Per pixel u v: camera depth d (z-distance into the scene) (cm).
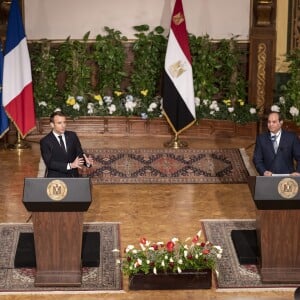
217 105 1728
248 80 1769
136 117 1736
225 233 1188
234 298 980
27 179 968
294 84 1683
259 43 1745
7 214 1266
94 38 1780
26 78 1594
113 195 1377
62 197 965
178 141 1666
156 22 1777
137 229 1206
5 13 1695
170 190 1409
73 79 1766
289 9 1738
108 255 1102
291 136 1191
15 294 984
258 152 1197
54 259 1000
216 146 1659
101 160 1549
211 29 1777
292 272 1022
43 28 1764
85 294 987
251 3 1753
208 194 1390
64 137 1187
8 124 1627
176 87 1644
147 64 1762
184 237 1173
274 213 1003
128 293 991
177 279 998
